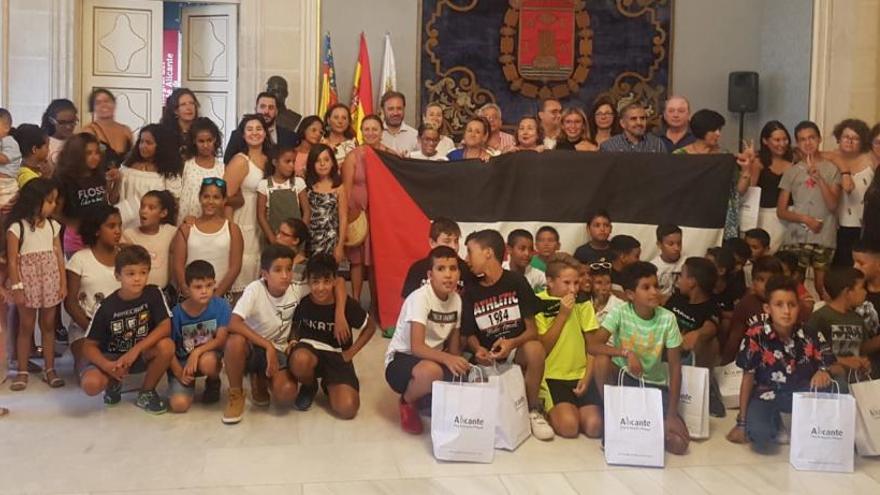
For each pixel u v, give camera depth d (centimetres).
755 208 614
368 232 620
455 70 860
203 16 827
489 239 437
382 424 441
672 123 664
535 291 505
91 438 411
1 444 400
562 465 390
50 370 496
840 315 455
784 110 870
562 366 450
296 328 467
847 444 390
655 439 389
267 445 407
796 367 416
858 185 626
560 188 603
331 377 452
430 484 364
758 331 423
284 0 809
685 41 884
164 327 456
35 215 489
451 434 390
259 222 592
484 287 441
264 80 810
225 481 362
